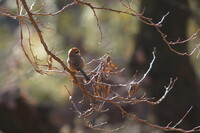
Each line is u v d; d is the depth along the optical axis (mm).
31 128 14234
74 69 8375
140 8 13836
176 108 14234
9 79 13711
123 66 15117
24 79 13641
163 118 14406
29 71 13633
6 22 18391
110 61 7371
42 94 16141
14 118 13883
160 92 14234
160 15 13836
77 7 16969
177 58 14109
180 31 14156
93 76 7285
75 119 16172
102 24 16516
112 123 16203
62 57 15742
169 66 14094
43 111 14875
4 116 13719
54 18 15922
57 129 15148
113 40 16000
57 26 16562
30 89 15977
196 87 14406
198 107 14242
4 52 15055
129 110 16094
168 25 13961
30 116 14055
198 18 14617
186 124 14266
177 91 14211
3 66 13984
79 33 16750
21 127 14094
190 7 14891
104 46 14633
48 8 14234
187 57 14289
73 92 16562
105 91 7102
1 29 18125
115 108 15891
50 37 16344
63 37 16531
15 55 14602
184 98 14242
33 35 16219
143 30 14203
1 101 13547
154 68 14148
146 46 14258
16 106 13695
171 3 13672
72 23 16844
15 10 16031
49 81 16188
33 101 14766
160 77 14164
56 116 15547
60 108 16172
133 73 14547
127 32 15867
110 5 16141
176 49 14133
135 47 14531
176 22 14000
